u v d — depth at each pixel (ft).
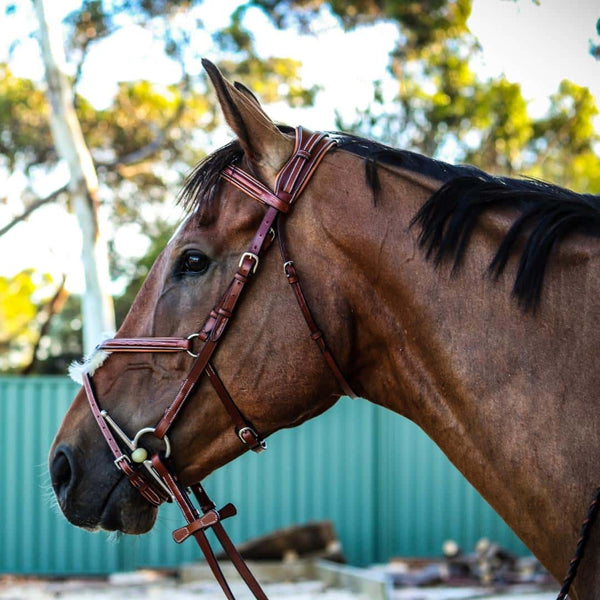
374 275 5.90
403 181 6.03
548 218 5.64
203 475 6.23
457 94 59.72
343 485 33.88
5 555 32.45
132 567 32.65
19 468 32.89
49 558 32.55
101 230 35.06
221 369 5.95
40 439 33.04
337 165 6.10
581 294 5.53
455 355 5.70
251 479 33.81
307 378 5.92
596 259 5.56
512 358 5.58
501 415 5.56
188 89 54.95
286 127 6.53
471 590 27.04
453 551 29.99
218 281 5.99
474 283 5.74
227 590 6.05
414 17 52.29
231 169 6.10
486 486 5.68
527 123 61.62
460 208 5.79
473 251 5.78
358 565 33.42
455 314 5.73
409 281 5.83
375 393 6.21
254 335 5.91
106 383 6.21
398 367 5.95
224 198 6.07
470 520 33.45
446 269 5.78
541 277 5.55
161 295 6.12
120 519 6.19
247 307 5.93
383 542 33.58
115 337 6.28
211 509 6.35
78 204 34.81
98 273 34.37
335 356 5.92
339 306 5.91
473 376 5.65
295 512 33.68
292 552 30.99
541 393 5.48
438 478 33.78
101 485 6.16
